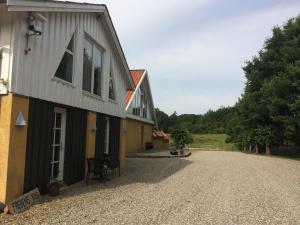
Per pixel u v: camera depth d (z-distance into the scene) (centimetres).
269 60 3262
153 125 3503
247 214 702
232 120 4125
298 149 3119
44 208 696
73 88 980
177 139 3250
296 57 2783
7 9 682
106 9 1153
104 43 1252
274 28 3247
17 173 712
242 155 2755
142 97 3056
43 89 808
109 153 1357
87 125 1101
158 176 1234
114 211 691
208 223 628
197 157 2298
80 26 1023
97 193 874
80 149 1047
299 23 2939
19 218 624
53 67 855
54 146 913
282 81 2706
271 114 2886
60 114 953
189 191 945
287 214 713
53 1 793
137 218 643
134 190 936
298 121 2572
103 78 1255
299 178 1296
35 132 777
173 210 716
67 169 963
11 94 691
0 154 690
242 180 1186
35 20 748
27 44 737
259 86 3356
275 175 1366
